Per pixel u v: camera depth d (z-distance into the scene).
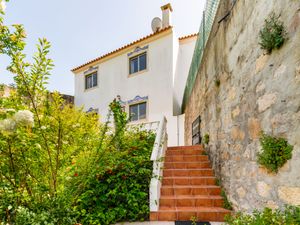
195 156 5.80
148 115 10.73
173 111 10.36
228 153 3.86
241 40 3.16
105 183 4.11
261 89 2.47
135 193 4.00
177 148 6.71
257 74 2.59
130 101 11.50
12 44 1.68
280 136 2.05
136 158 4.61
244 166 3.04
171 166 5.48
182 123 10.35
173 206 4.09
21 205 2.04
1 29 1.68
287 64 1.95
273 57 2.20
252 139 2.74
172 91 10.24
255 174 2.63
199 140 6.86
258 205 2.53
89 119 4.10
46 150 2.10
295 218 1.60
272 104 2.21
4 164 1.96
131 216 3.77
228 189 3.88
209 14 5.43
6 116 1.66
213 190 4.42
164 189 4.48
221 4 4.26
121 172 4.20
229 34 3.74
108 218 3.60
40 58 1.84
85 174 2.57
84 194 3.68
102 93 12.84
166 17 11.59
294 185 1.81
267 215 1.76
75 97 14.38
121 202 3.94
